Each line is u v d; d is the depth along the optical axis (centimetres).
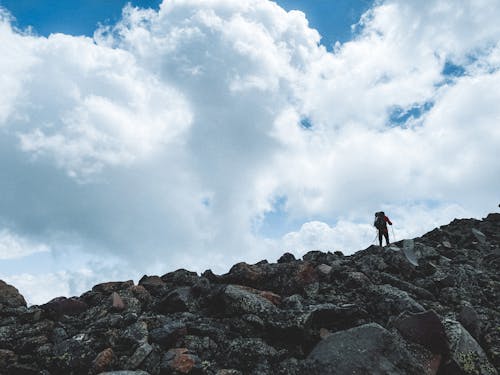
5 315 1073
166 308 1134
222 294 1063
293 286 1224
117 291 1230
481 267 1573
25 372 831
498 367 834
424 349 841
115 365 832
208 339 916
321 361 772
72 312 1119
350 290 1224
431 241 2030
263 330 949
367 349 769
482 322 1013
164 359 827
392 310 1039
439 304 1145
